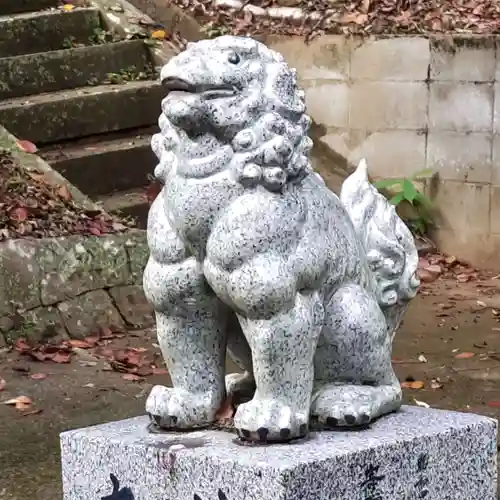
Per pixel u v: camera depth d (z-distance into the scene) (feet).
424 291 24.64
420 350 20.10
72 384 17.98
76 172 26.14
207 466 8.85
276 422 9.02
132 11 31.50
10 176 23.38
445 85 26.96
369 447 9.05
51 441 15.37
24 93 28.17
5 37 29.17
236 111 8.83
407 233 10.42
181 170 9.11
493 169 26.55
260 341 9.04
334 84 28.73
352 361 9.64
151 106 28.58
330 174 28.48
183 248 9.34
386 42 27.66
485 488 10.09
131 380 18.30
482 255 26.86
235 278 8.95
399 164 27.86
